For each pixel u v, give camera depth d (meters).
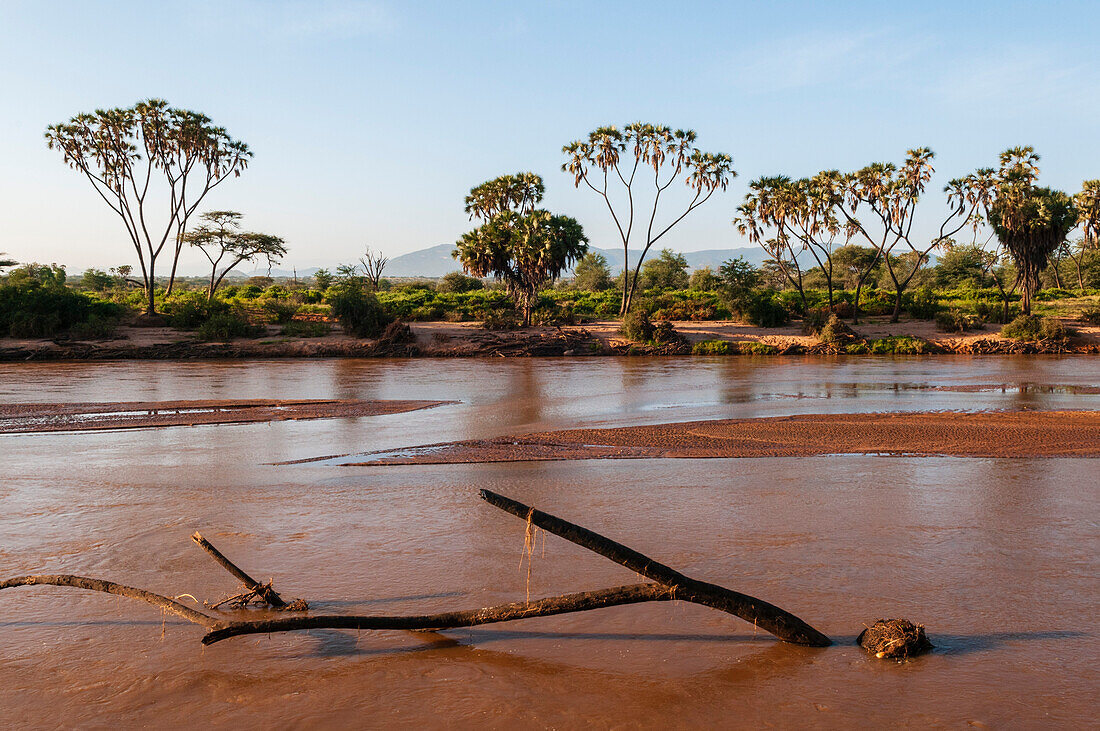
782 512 8.55
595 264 103.12
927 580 6.32
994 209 48.31
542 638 5.30
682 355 42.62
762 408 19.34
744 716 4.23
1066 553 6.98
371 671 4.82
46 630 5.48
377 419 17.83
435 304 57.78
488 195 60.88
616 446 13.39
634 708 4.33
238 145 60.94
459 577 6.48
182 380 28.36
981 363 35.16
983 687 4.53
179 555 7.12
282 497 9.52
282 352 41.62
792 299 56.22
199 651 5.13
